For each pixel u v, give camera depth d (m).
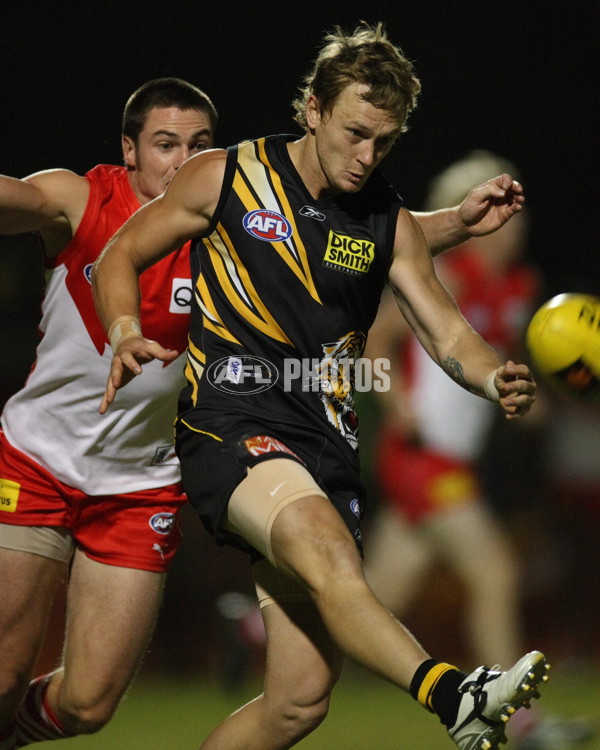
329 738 20.36
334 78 11.58
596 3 44.69
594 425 34.97
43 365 14.20
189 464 12.02
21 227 13.47
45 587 14.27
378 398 23.47
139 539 14.27
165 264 13.67
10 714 14.45
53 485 14.09
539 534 34.00
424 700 9.79
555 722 19.64
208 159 12.23
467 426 22.92
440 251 14.12
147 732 21.20
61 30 42.72
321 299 12.15
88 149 43.28
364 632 10.13
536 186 45.72
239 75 43.50
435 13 44.66
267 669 12.60
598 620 33.50
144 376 13.93
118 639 14.05
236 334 12.14
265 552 11.15
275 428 11.97
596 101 45.28
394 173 45.12
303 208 12.14
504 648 22.23
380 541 25.94
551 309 12.41
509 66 45.31
